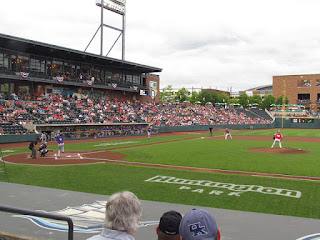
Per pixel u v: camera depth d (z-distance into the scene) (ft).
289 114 301.02
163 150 89.25
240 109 294.46
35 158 70.08
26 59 148.36
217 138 144.36
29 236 18.30
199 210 8.85
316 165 60.64
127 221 8.94
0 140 108.06
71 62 171.32
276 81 358.02
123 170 54.54
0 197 28.25
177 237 9.78
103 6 177.06
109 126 159.84
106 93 191.83
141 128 171.63
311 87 339.57
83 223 21.02
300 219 22.27
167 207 25.49
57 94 160.76
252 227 20.35
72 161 65.98
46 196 28.84
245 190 39.32
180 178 47.26
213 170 55.06
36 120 128.16
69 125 138.62
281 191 38.73
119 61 179.32
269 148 94.99
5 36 120.88
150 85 233.96
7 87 142.51
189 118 220.43
